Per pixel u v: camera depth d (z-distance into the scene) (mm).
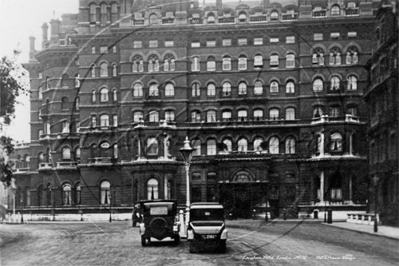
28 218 79312
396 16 48281
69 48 85875
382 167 48312
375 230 38719
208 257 25844
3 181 41688
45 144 84125
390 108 47062
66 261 25719
